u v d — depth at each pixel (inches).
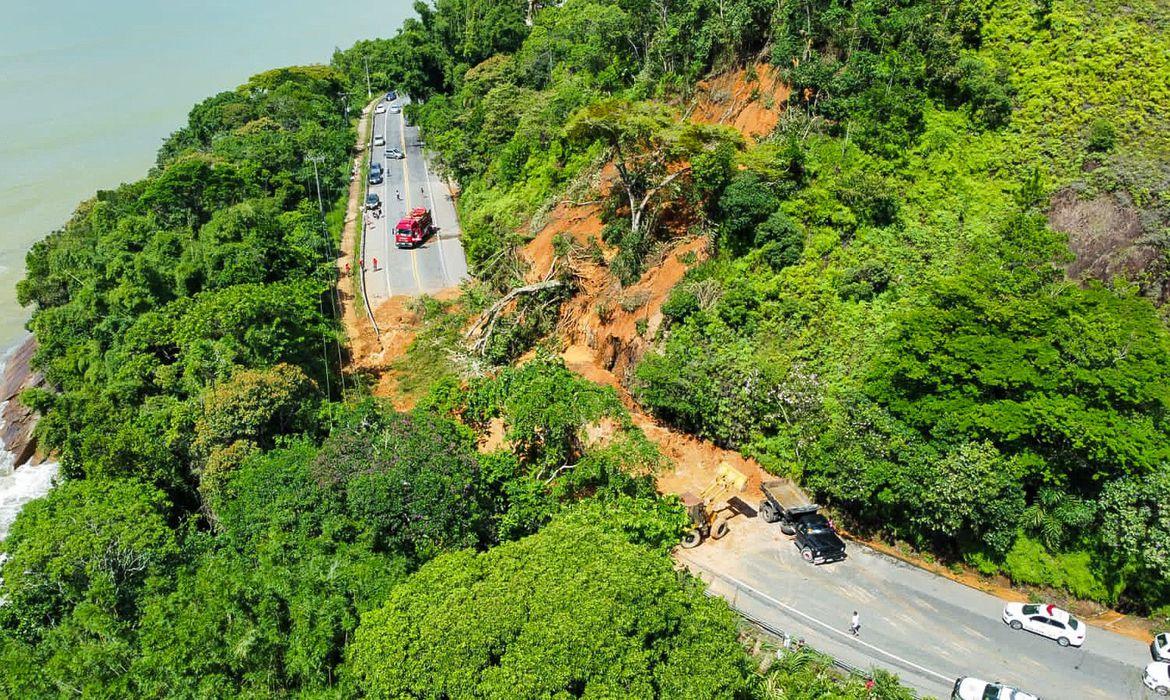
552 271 1998.0
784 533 1389.0
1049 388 1246.3
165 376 1716.3
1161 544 1131.3
